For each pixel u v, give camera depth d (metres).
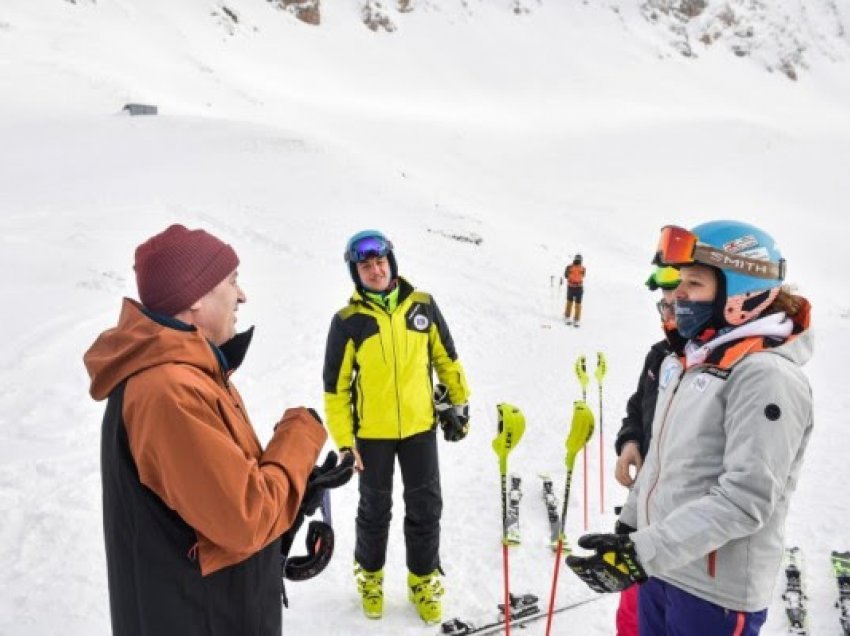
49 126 31.19
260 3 115.50
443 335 3.72
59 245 13.52
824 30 151.50
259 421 7.09
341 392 3.58
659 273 2.74
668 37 137.38
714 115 71.38
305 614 3.69
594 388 9.19
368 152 40.16
